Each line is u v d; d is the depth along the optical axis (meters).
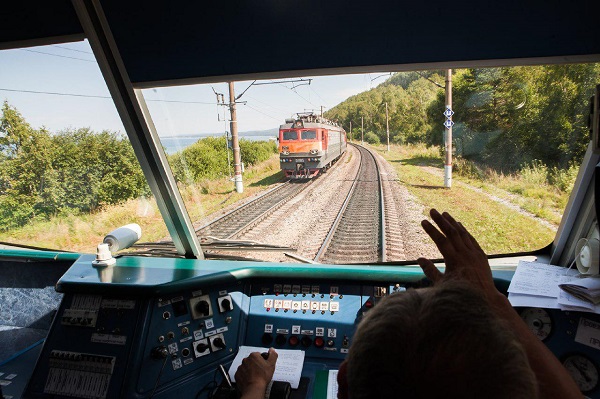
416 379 0.45
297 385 1.68
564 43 1.65
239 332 2.00
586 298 1.58
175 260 2.34
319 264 2.21
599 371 1.53
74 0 1.80
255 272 2.10
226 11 1.79
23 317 2.54
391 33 1.77
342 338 1.90
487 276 0.79
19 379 1.92
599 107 1.44
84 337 1.84
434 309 0.49
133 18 1.86
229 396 1.57
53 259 2.52
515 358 0.44
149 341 1.79
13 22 1.97
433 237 0.86
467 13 1.65
